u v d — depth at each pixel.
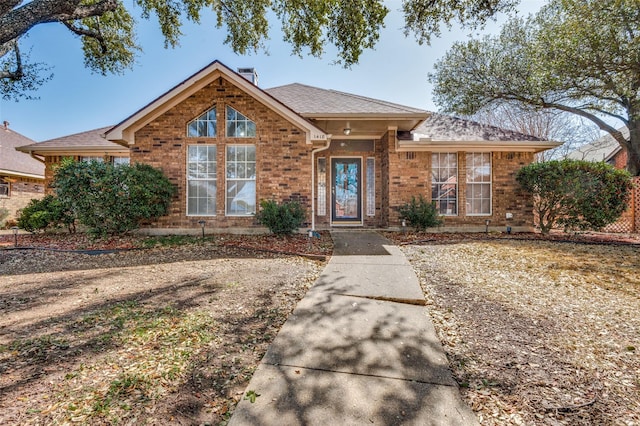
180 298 4.31
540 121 22.62
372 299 4.29
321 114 9.77
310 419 1.99
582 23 10.26
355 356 2.80
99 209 8.09
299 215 9.02
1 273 5.71
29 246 8.14
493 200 11.05
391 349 2.93
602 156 21.61
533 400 2.23
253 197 9.80
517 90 14.38
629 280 5.21
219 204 9.70
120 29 11.27
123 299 4.27
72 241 8.91
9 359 2.70
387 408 2.12
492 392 2.32
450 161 11.16
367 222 12.00
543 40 11.62
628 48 9.78
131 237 9.07
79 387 2.31
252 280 5.17
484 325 3.53
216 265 6.18
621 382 2.46
